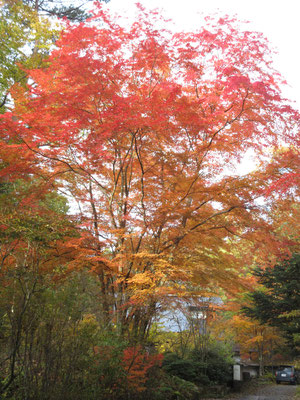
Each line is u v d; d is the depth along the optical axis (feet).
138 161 39.75
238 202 35.42
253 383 73.97
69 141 31.83
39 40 66.69
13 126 30.22
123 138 37.06
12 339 19.42
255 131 35.22
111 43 33.12
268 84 30.76
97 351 24.34
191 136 35.37
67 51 33.35
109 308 33.76
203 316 54.54
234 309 62.28
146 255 31.40
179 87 31.71
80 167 36.81
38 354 20.07
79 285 25.05
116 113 30.50
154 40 33.86
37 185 38.34
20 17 67.00
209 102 35.76
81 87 33.14
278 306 69.62
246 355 102.12
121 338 28.76
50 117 30.94
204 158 37.63
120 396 24.72
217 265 40.70
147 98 31.68
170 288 30.94
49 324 20.83
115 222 37.83
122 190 39.99
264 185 33.86
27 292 20.75
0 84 57.62
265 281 73.05
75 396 20.98
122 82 35.24
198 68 37.29
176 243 37.19
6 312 20.15
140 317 34.04
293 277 68.64
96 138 30.73
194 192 36.22
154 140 35.70
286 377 81.10
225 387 52.70
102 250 36.24
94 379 22.90
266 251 39.75
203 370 51.85
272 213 35.55
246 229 36.99
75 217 35.88
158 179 38.04
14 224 23.44
